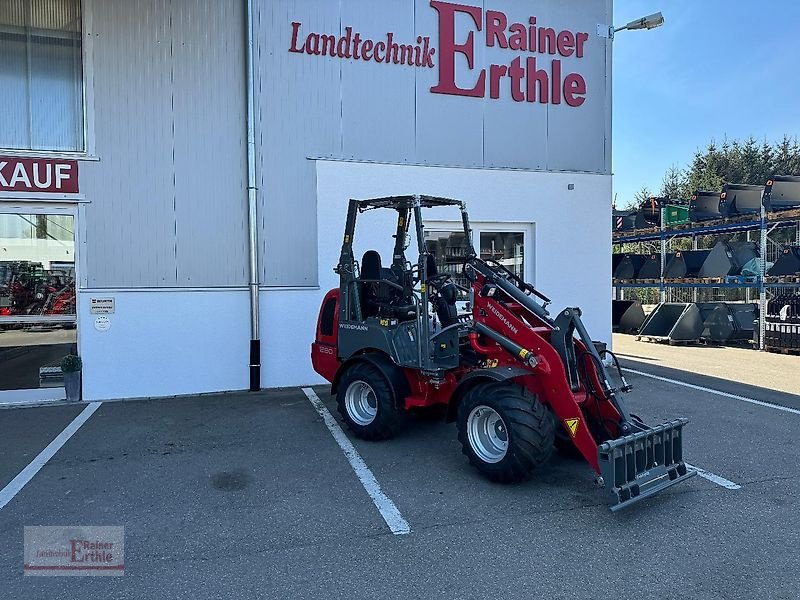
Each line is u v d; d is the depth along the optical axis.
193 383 7.96
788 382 8.87
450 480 4.78
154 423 6.51
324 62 8.41
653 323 15.02
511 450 4.41
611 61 9.98
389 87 8.73
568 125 9.73
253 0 8.08
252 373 8.08
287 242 8.29
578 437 4.36
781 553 3.57
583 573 3.35
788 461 5.25
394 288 5.91
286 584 3.24
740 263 14.52
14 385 7.46
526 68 9.47
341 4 8.46
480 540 3.75
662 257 17.09
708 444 5.73
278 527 3.94
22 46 7.55
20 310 7.47
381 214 8.67
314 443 5.78
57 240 7.52
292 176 8.30
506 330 4.88
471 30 9.15
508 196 9.40
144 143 7.74
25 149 7.52
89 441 5.86
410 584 3.24
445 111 9.03
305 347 8.40
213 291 8.02
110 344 7.64
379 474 4.93
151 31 7.75
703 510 4.19
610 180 9.98
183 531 3.88
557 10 9.63
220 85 8.02
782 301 14.26
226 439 5.92
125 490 4.59
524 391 4.54
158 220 7.80
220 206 8.03
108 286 7.64
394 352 5.61
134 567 3.42
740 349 13.27
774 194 13.62
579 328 4.67
